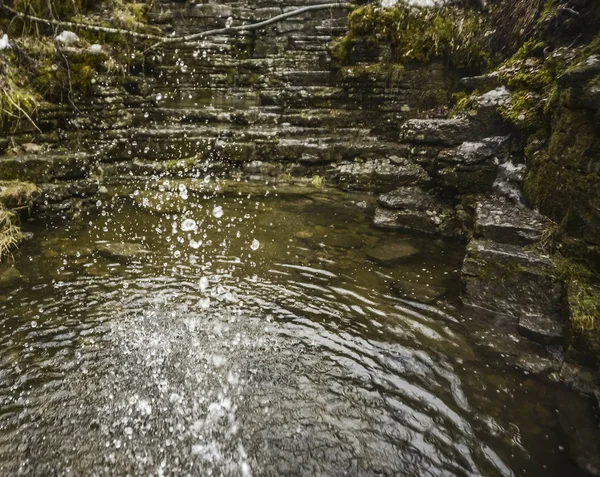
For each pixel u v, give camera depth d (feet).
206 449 5.93
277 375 7.37
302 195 15.84
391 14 17.16
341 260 11.37
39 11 16.42
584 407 6.79
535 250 9.53
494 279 9.41
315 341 8.25
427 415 6.61
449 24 16.43
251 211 14.32
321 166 17.07
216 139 17.03
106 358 7.61
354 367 7.60
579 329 7.55
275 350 7.98
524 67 13.01
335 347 8.09
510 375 7.47
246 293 9.77
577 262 8.75
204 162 17.01
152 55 19.06
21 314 8.68
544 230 9.76
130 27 18.04
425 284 10.29
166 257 11.20
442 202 13.87
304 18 20.80
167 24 20.66
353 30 17.88
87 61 15.96
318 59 20.07
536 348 8.11
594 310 7.57
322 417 6.53
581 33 11.87
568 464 5.80
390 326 8.74
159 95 18.76
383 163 16.53
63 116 15.30
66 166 13.82
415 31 16.88
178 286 9.95
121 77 16.96
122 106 16.74
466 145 12.92
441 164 13.30
